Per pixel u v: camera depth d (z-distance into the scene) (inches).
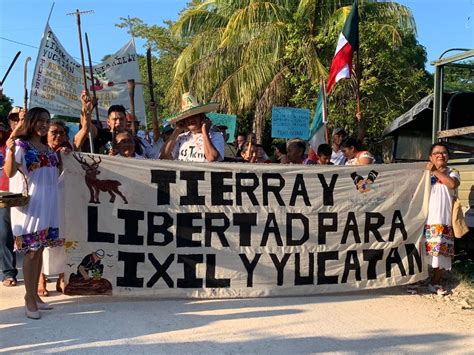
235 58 617.0
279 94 587.8
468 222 281.6
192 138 244.4
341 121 548.7
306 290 229.8
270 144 678.5
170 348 165.5
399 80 561.0
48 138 221.5
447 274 264.2
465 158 296.2
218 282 221.9
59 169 210.1
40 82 320.8
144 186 218.4
